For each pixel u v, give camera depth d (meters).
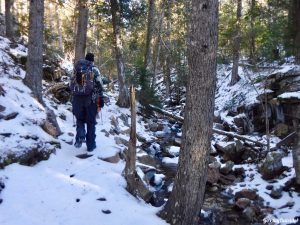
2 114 6.45
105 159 6.61
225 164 8.24
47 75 11.65
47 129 6.93
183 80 22.12
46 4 28.27
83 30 12.63
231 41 16.64
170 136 12.20
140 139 10.69
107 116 11.13
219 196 7.23
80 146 6.91
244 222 6.08
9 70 9.23
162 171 8.30
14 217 4.42
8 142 5.71
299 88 11.19
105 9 14.49
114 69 29.95
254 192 6.98
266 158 7.88
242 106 13.89
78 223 4.54
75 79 6.72
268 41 13.63
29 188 5.07
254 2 16.77
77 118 6.87
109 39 18.47
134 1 15.02
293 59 14.47
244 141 10.38
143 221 4.68
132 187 5.66
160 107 15.21
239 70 19.98
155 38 22.73
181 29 23.66
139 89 15.49
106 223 4.60
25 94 7.77
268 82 12.27
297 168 7.07
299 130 7.27
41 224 4.40
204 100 4.65
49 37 18.27
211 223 5.93
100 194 5.24
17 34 17.03
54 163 6.04
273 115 11.70
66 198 5.02
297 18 13.02
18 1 24.59
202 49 4.63
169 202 4.86
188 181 4.68
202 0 4.63
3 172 5.26
